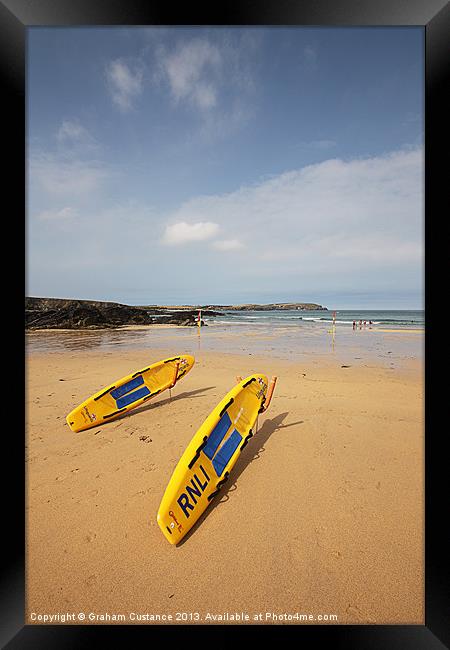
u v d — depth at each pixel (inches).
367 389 282.4
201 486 117.0
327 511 119.2
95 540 106.9
